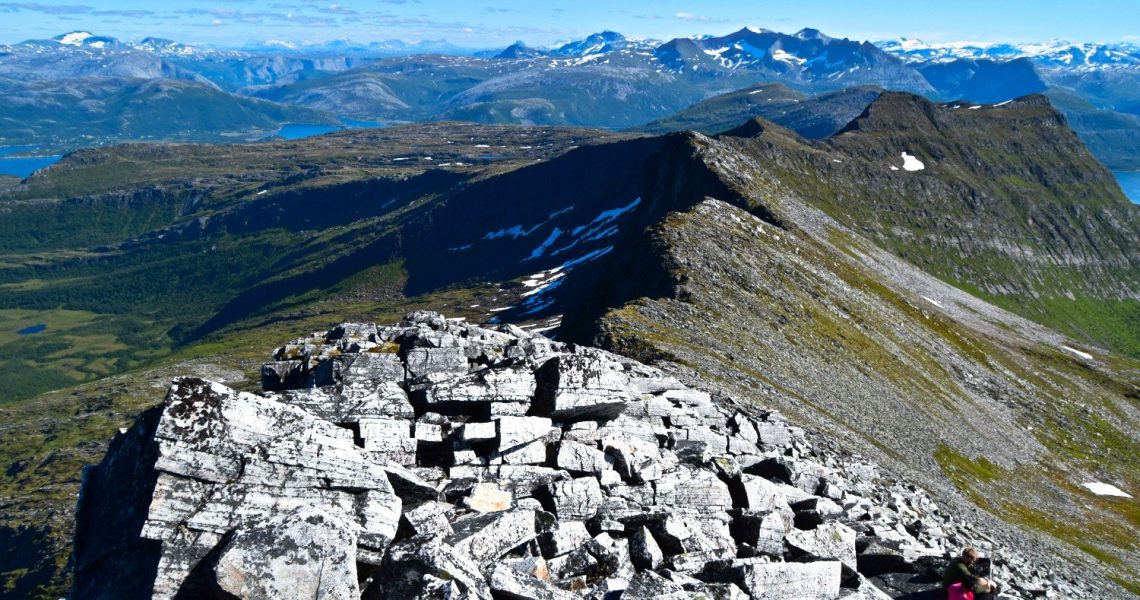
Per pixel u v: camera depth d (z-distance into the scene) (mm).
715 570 16797
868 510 24125
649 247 100188
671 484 19547
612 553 16500
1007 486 77625
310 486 15406
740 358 69062
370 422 18281
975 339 142875
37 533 116250
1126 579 59562
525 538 16094
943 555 20781
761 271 103688
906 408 83812
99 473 16219
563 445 19469
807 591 16984
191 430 14859
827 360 83875
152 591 13516
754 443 27516
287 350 27828
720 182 163000
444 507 16938
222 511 14461
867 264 164250
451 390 19953
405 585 13938
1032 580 30453
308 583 13336
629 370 30484
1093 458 107688
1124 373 166500
